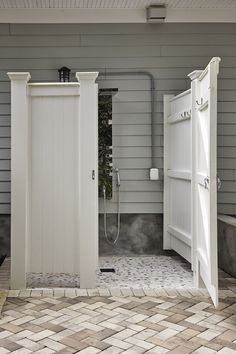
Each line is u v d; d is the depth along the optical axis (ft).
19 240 12.72
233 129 17.81
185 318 10.45
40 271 13.02
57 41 17.69
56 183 12.96
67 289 12.76
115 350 8.70
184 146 15.31
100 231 17.92
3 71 17.58
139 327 9.89
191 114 13.30
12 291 12.51
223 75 17.81
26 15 17.58
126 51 17.79
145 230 17.93
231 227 14.67
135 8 17.57
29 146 12.92
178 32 17.81
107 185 17.58
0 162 17.62
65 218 12.98
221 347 8.85
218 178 16.89
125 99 17.81
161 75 17.83
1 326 9.97
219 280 14.02
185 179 15.05
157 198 17.92
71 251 13.01
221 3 17.13
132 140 17.87
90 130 12.64
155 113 17.87
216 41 17.81
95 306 11.29
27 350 8.70
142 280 14.21
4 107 17.61
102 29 17.75
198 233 12.92
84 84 12.58
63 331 9.67
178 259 17.39
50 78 17.70
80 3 17.04
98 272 15.30
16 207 12.67
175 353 8.57
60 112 12.88
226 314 10.71
